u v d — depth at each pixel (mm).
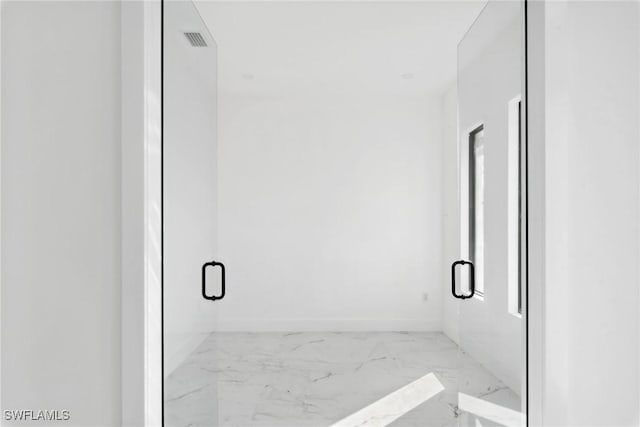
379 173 5809
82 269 1449
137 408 1415
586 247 1492
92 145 1452
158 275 1521
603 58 1504
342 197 5805
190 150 1886
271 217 5789
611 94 1503
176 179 1708
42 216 1449
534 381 1521
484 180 1998
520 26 1624
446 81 5211
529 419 1542
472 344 2139
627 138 1504
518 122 1677
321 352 4746
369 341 5223
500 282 1817
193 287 1926
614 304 1493
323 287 5770
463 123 2293
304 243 5789
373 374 3996
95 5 1450
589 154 1496
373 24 3729
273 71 4871
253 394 3469
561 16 1482
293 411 3127
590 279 1492
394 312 5762
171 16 1649
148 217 1447
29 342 1449
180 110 1757
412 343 5133
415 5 3408
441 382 3768
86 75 1451
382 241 5789
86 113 1452
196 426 1993
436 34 3920
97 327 1444
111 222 1450
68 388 1446
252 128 5801
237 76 5047
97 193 1451
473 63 2137
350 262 5785
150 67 1467
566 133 1481
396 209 5789
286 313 5758
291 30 3840
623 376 1497
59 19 1448
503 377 1771
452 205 5398
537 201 1505
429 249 5773
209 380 2203
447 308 5520
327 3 3383
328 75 5012
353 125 5789
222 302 5742
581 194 1493
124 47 1423
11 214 1448
